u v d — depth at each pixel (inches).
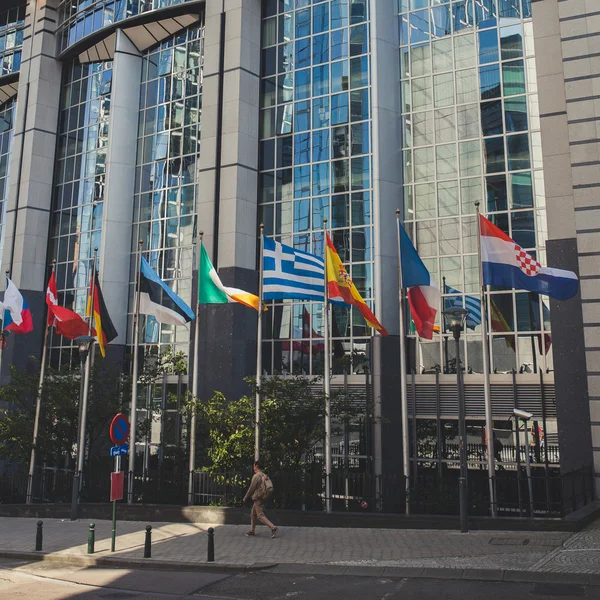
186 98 1349.7
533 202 955.3
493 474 685.3
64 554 584.1
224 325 1112.8
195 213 1286.9
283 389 800.9
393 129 1068.5
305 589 446.9
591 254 808.9
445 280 999.6
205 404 845.8
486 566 476.4
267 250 792.3
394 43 1099.9
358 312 1051.3
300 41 1200.8
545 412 880.9
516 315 935.7
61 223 1497.3
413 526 650.8
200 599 432.5
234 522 725.9
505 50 1010.1
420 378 976.9
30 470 981.2
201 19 1346.0
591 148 827.4
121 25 1402.6
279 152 1186.6
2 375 1392.7
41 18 1568.7
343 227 1091.9
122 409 1072.2
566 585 431.2
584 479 729.0
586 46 848.3
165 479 877.2
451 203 1016.2
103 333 888.3
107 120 1466.5
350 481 926.4
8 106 1723.7
